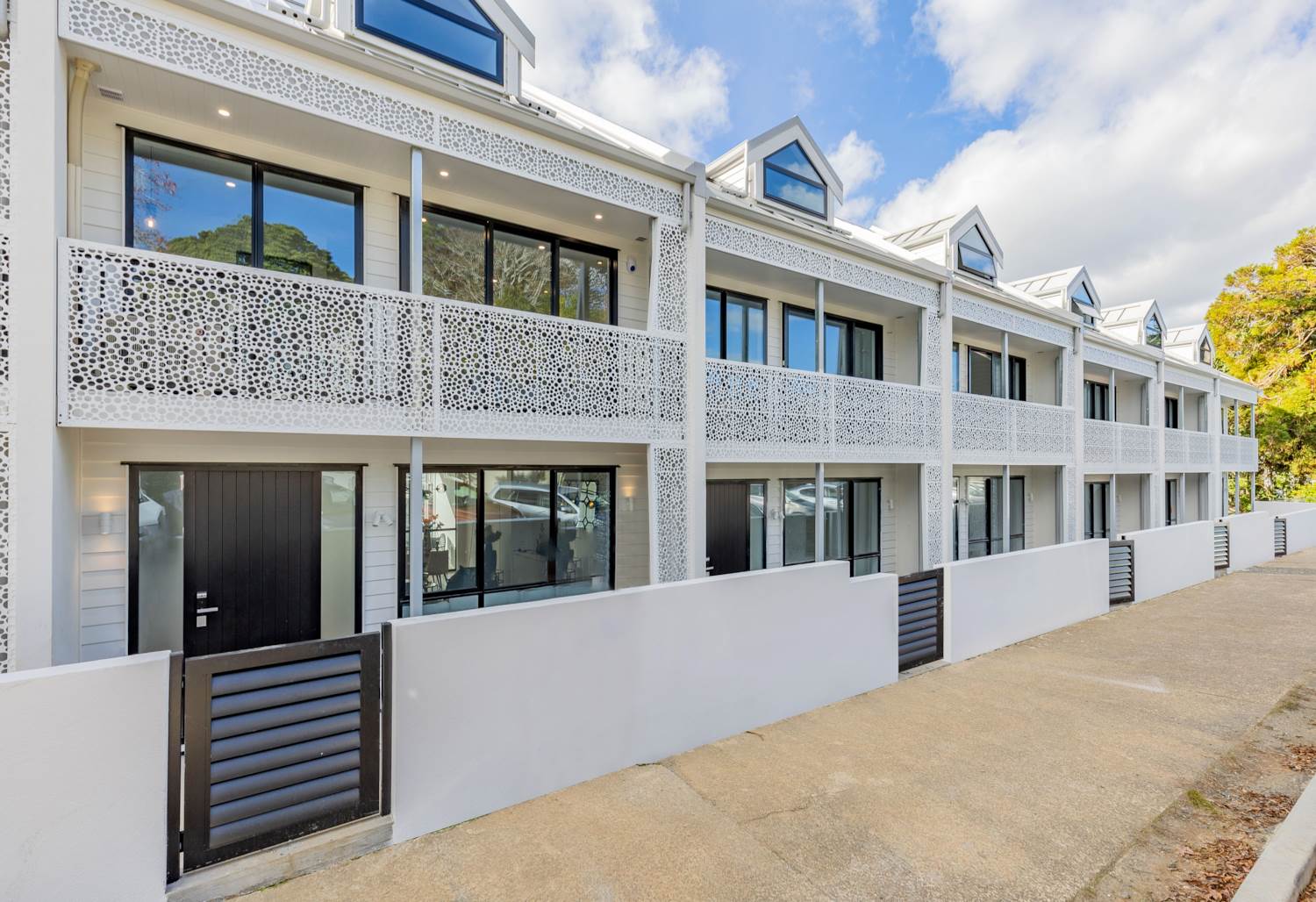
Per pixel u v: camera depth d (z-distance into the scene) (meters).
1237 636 8.05
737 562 9.25
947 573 6.75
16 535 3.54
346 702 3.09
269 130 5.05
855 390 8.82
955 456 10.27
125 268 3.92
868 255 8.88
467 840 3.24
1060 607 8.51
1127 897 2.88
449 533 6.73
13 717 2.29
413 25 5.31
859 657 5.71
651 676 4.23
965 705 5.46
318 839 2.97
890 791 3.88
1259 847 3.33
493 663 3.52
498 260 6.82
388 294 4.99
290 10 4.85
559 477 7.52
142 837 2.54
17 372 3.56
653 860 3.10
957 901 2.83
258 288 4.42
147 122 4.86
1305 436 26.61
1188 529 11.88
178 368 4.12
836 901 2.81
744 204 7.36
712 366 7.23
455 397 5.31
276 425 4.47
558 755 3.78
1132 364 15.43
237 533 5.42
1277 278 27.86
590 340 6.17
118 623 4.89
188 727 2.68
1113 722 5.09
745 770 4.14
